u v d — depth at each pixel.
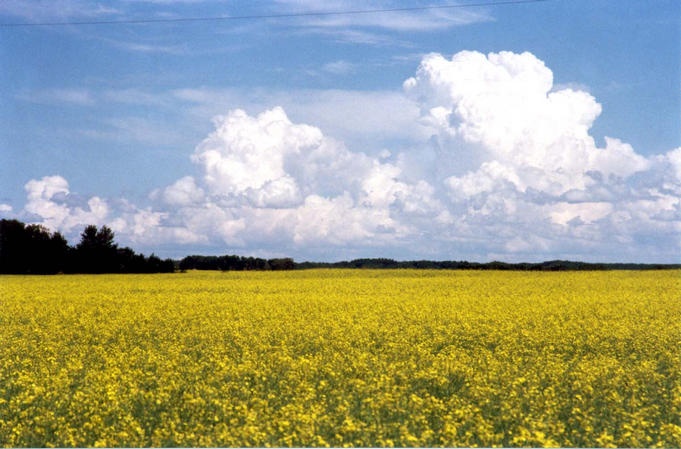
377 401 10.69
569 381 12.90
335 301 29.62
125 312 25.33
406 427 9.35
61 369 13.63
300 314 24.12
